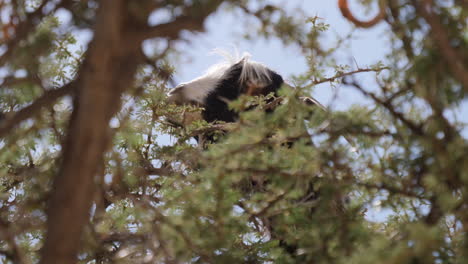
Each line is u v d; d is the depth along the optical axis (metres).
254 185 3.94
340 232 3.10
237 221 3.42
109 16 1.94
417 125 2.96
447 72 2.45
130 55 2.14
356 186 3.25
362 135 3.22
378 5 2.59
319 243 3.14
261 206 3.47
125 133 4.15
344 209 3.38
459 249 2.76
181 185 3.79
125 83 2.12
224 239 3.33
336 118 3.19
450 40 2.44
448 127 2.64
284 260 3.58
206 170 3.17
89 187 2.05
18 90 3.23
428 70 2.49
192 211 3.27
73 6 2.60
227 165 3.12
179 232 3.23
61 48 3.55
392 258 2.31
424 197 3.11
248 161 3.15
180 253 3.25
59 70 3.68
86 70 2.03
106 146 2.06
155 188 4.71
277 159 3.17
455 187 2.73
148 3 2.00
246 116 3.30
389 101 3.06
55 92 2.58
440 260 2.78
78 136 2.00
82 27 2.59
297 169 3.14
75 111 2.43
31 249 3.85
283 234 3.71
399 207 3.36
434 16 2.12
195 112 5.61
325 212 3.19
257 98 4.19
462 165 2.56
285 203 3.46
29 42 2.67
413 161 3.12
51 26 2.78
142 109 4.89
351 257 2.74
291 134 3.22
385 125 3.24
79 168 2.01
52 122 3.23
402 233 2.93
